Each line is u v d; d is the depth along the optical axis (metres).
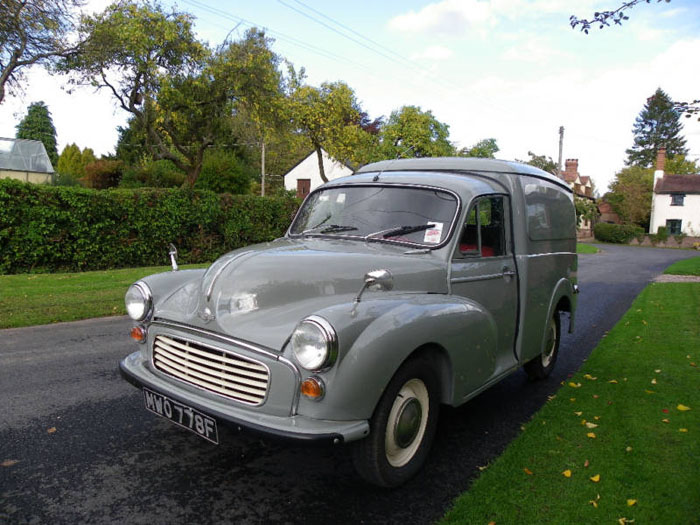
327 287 2.97
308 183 43.47
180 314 3.05
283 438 2.44
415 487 3.03
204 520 2.65
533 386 5.03
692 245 47.00
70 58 17.78
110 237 13.71
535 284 4.40
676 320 8.11
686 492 2.98
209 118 20.39
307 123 23.80
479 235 3.75
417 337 2.79
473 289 3.62
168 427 3.78
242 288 2.91
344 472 3.19
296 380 2.55
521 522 2.66
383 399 2.72
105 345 5.96
